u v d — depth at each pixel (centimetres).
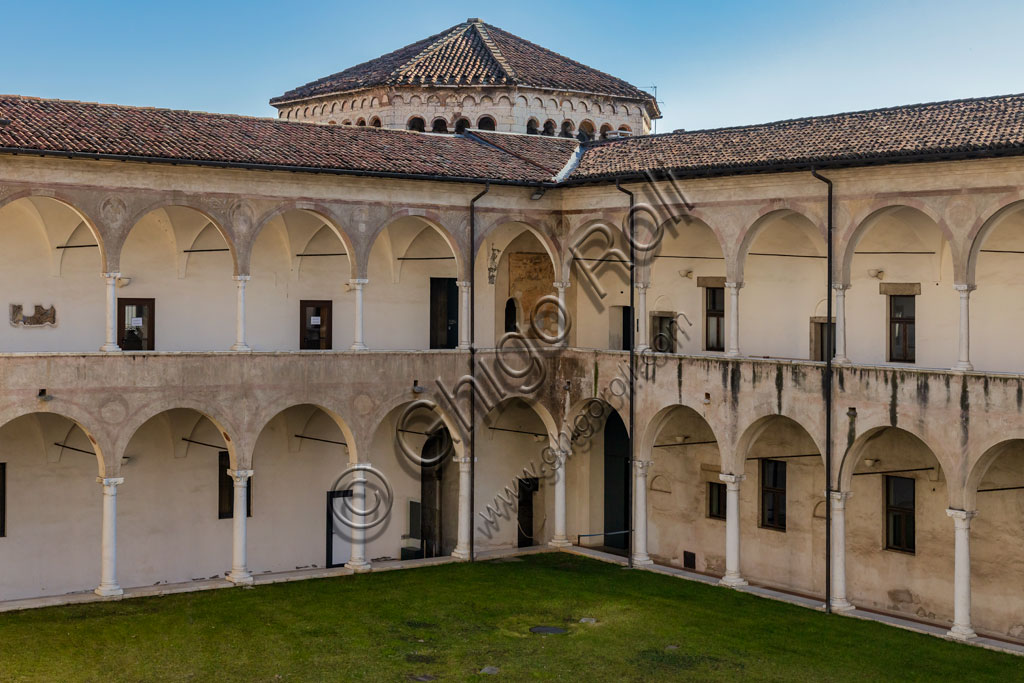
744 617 3600
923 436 3441
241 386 3831
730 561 3959
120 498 4112
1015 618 3578
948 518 3741
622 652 3272
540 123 4844
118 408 3625
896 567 3878
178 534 4228
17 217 3850
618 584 3981
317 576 3994
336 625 3469
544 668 3138
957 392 3362
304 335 4438
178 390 3722
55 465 3994
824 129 3841
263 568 4391
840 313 3650
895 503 3906
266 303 4356
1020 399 3231
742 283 3912
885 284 3950
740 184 3859
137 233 4078
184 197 3703
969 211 3347
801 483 4134
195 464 4259
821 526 4078
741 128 4141
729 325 3938
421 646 3306
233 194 3791
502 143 4525
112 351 3609
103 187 3566
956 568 3406
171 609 3569
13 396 3462
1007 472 3578
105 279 3647
